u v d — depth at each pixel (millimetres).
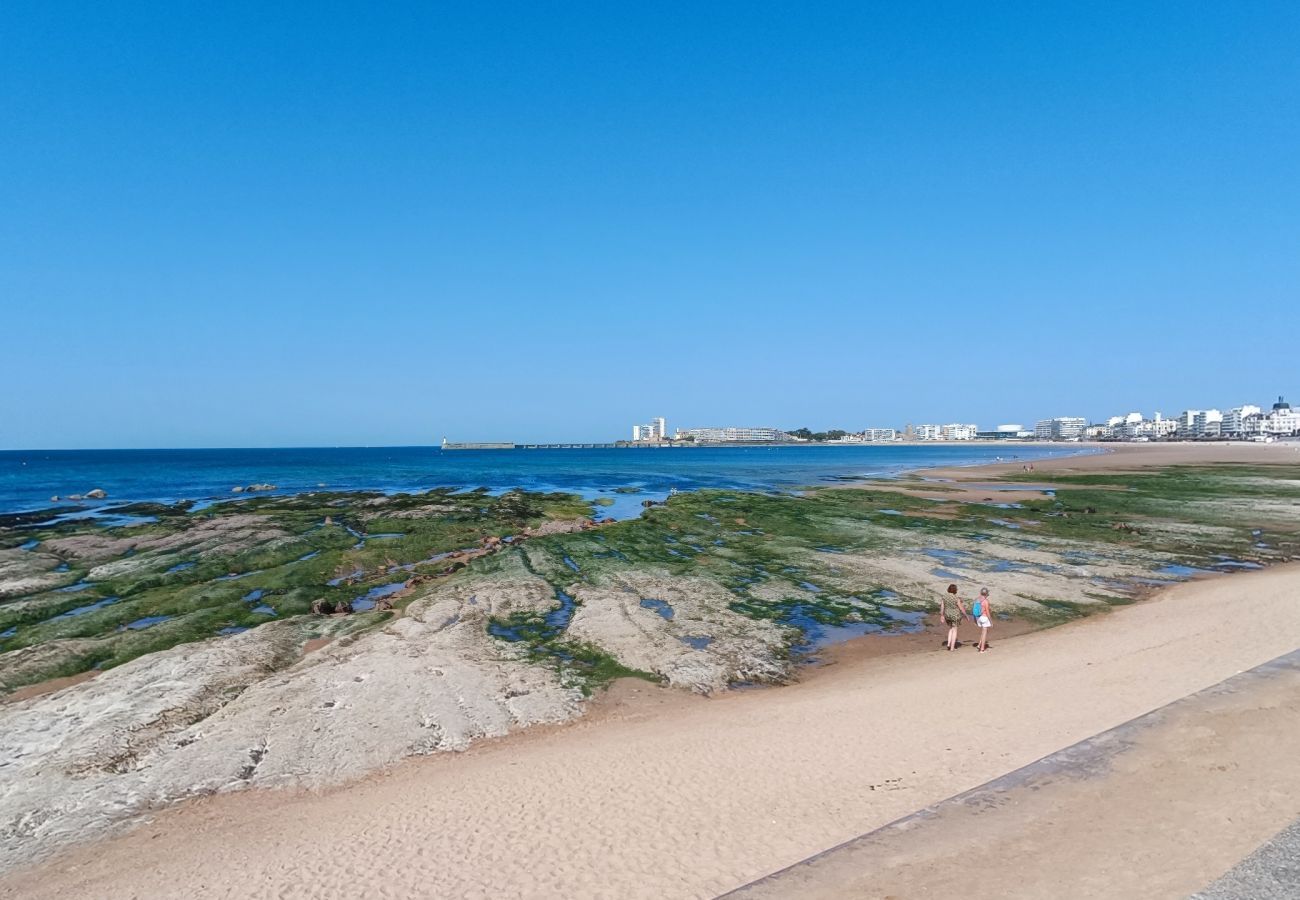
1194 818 5598
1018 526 46688
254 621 27250
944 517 51281
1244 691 8062
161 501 75625
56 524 53062
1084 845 5309
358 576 35594
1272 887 4695
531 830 12578
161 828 13875
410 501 65750
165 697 19844
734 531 45312
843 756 14508
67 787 15430
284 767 16062
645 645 23688
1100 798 5984
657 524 47969
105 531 47031
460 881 11219
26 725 18375
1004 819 5750
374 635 24844
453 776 15273
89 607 30828
